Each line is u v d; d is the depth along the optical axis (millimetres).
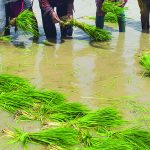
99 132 3852
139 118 4020
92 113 3973
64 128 3809
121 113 4082
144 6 5984
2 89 4355
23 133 3801
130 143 3701
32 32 5477
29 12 5516
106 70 4812
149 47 5461
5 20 5527
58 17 5664
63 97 4211
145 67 4746
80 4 7219
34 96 4203
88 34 5586
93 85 4508
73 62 4988
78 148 3670
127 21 6449
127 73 4750
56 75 4688
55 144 3732
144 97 4312
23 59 5047
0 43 5488
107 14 6027
